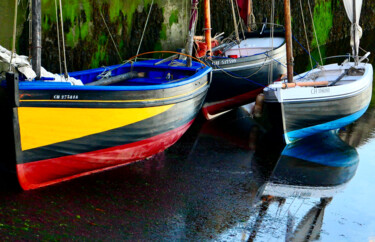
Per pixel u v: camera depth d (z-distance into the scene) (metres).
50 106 6.20
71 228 5.78
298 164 8.41
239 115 11.26
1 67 8.06
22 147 6.21
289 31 9.36
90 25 10.85
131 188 6.97
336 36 20.02
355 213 6.80
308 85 9.47
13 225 5.69
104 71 8.66
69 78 6.95
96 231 5.77
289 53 9.45
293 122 9.12
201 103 8.96
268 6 16.62
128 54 11.89
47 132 6.34
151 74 9.12
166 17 12.68
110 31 11.34
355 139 9.87
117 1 11.37
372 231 6.35
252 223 6.31
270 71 11.52
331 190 7.45
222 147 9.04
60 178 6.95
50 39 10.18
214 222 6.25
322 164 8.47
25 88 5.93
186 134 9.65
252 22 13.95
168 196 6.83
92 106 6.58
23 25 9.79
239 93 11.03
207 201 6.80
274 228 6.23
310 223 6.43
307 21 17.98
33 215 5.96
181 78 8.48
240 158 8.55
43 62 10.17
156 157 8.27
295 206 6.87
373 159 8.85
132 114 7.11
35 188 6.71
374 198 7.29
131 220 6.09
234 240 5.88
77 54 10.70
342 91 9.19
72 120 6.48
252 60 10.84
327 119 9.31
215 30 14.65
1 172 6.69
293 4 17.11
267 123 10.70
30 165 6.39
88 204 6.39
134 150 7.60
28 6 9.75
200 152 8.68
